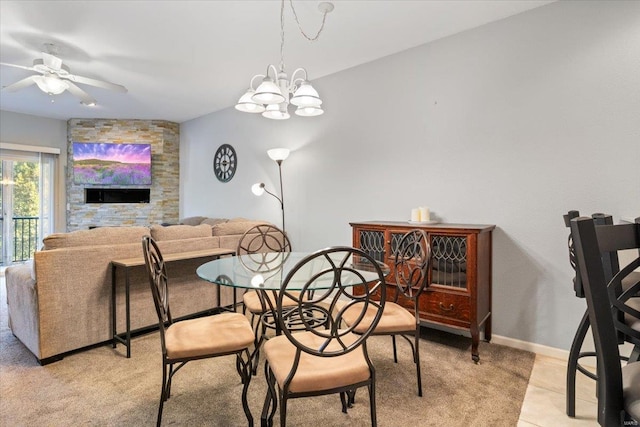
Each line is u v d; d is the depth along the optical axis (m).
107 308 2.71
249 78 4.02
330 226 3.91
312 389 1.35
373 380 1.43
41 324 2.38
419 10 2.59
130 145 5.82
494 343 2.77
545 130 2.54
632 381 0.90
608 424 0.84
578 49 2.41
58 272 2.46
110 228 2.83
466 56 2.89
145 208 5.99
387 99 3.38
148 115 5.76
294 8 2.56
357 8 2.56
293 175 4.31
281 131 4.46
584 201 2.40
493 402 1.95
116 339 2.71
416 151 3.20
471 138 2.88
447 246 2.60
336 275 1.37
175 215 6.21
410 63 3.22
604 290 0.86
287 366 1.43
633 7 2.22
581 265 0.86
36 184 5.90
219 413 1.85
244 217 5.08
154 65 3.65
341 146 3.78
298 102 2.36
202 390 2.08
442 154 3.04
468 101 2.89
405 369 2.34
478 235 2.45
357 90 3.62
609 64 2.30
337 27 2.85
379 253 2.99
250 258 2.58
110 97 4.77
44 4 2.51
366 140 3.56
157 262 1.94
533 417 1.81
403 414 1.84
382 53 3.33
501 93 2.73
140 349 2.67
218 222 4.88
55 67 2.92
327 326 1.98
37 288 2.38
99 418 1.80
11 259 5.68
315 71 3.77
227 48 3.24
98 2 2.49
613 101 2.29
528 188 2.62
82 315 2.58
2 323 3.21
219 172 5.48
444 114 3.02
